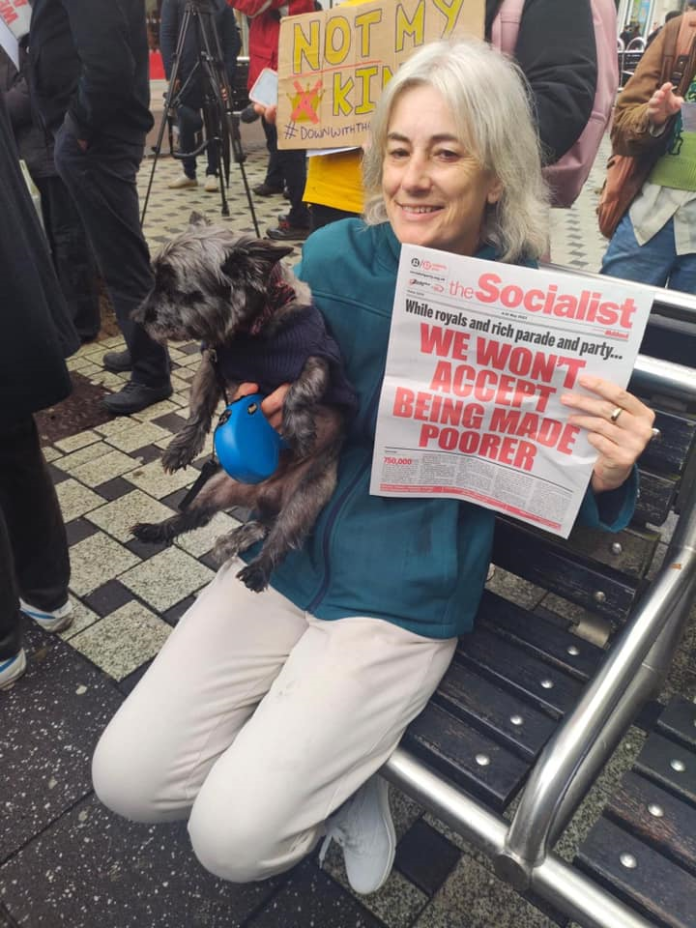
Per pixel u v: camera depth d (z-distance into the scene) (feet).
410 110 4.38
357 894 5.62
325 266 5.28
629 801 4.16
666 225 8.88
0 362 5.79
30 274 5.78
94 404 12.94
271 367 4.67
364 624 4.85
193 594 8.57
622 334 3.91
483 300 4.13
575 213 26.02
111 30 9.65
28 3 11.17
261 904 5.55
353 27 7.77
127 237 11.51
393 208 4.75
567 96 6.74
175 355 15.03
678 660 7.43
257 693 5.19
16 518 7.05
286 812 4.22
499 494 4.71
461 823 4.06
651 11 71.77
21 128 13.07
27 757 6.68
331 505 5.22
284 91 8.87
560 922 5.42
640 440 4.09
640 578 5.10
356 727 4.46
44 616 7.85
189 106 25.45
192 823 4.39
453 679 4.99
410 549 4.95
